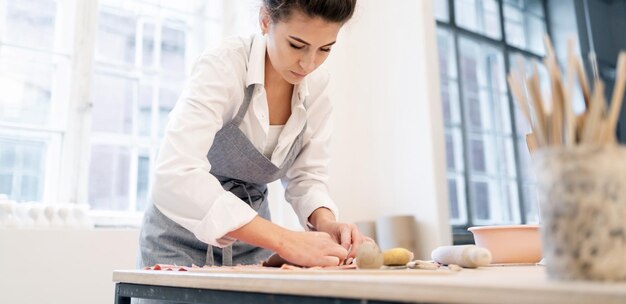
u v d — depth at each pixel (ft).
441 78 12.18
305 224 5.25
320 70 5.39
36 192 7.97
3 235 6.63
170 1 9.82
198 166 3.88
